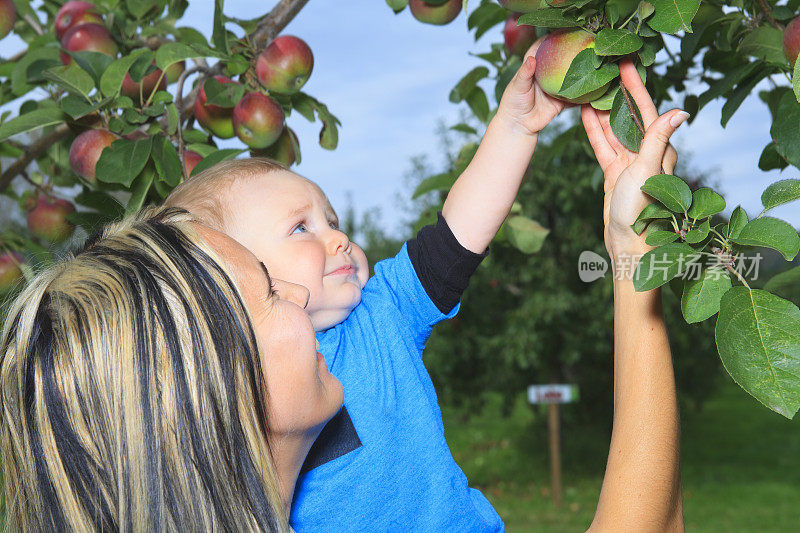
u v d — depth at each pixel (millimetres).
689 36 1418
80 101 1567
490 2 1813
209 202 1059
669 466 829
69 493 632
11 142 1915
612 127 966
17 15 2236
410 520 993
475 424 20641
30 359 672
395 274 1198
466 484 1069
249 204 1049
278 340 692
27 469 658
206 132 1766
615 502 822
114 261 701
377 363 1075
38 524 650
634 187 890
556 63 1006
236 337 663
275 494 657
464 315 12180
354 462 984
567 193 11094
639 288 806
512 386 12766
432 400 1103
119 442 632
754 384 771
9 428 684
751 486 12352
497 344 11633
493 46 1855
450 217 1186
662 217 871
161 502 623
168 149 1513
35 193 2039
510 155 1143
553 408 11086
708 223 843
